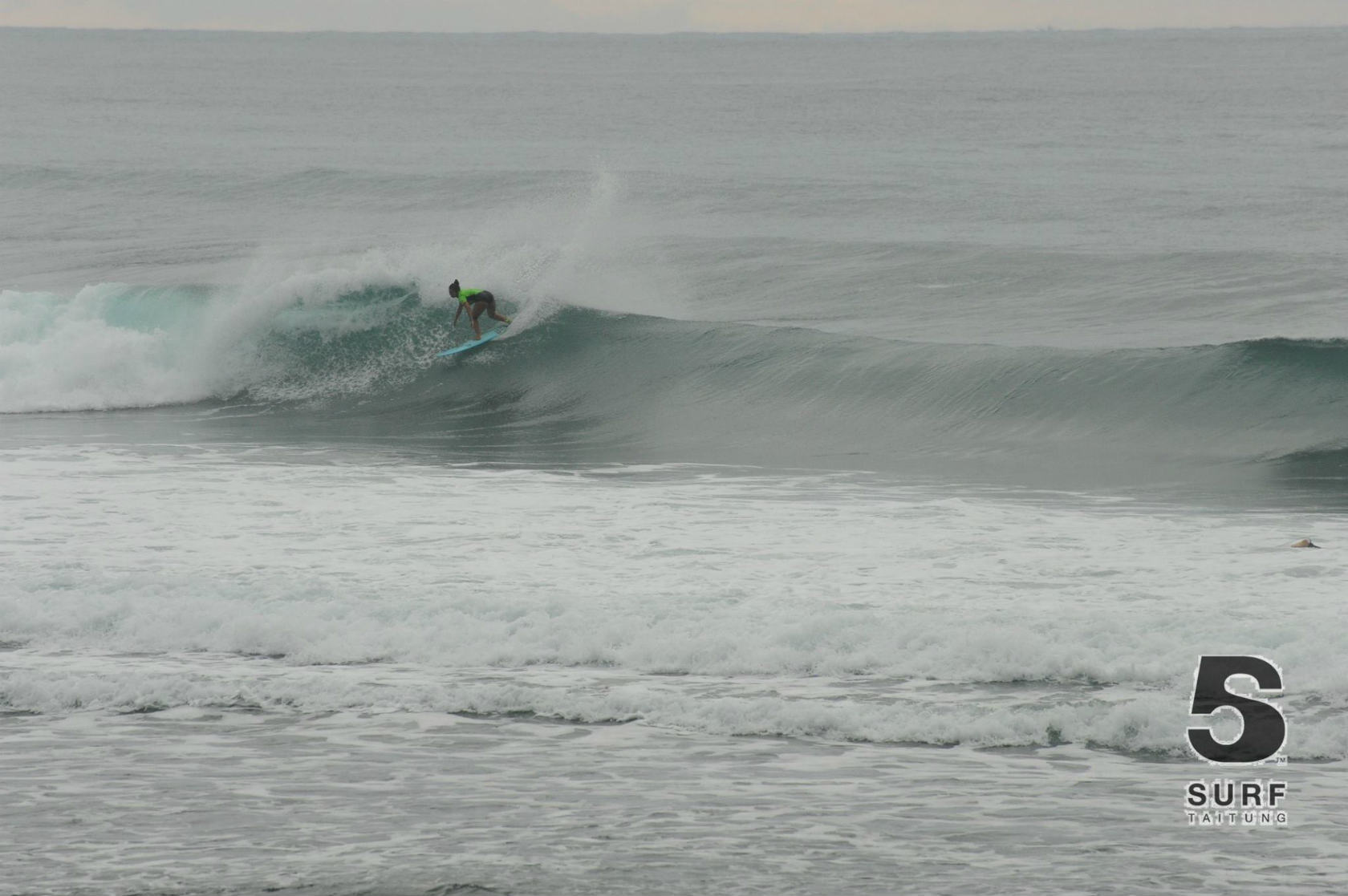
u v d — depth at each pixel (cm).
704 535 4769
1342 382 6681
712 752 2878
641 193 15512
